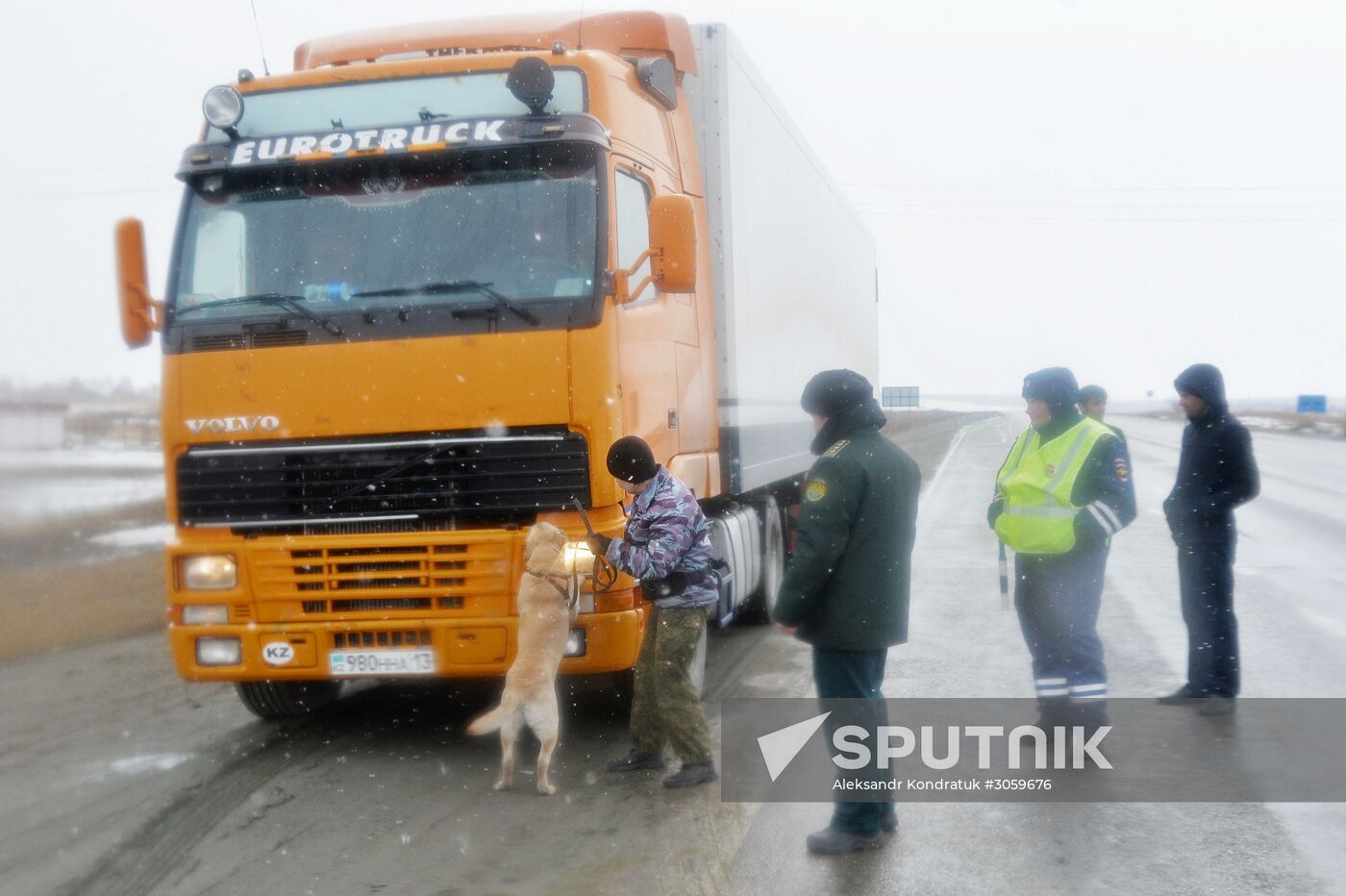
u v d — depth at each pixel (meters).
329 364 6.45
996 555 14.73
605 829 5.46
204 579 6.56
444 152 6.59
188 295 6.71
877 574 4.99
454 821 5.59
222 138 6.97
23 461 33.38
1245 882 4.73
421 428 6.37
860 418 5.09
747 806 5.78
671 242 6.54
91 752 6.90
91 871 5.01
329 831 5.48
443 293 6.43
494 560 6.30
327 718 7.74
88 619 11.12
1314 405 92.75
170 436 6.63
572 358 6.29
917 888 4.70
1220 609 7.29
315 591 6.41
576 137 6.48
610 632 6.41
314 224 6.70
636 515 6.09
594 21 8.09
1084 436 6.50
